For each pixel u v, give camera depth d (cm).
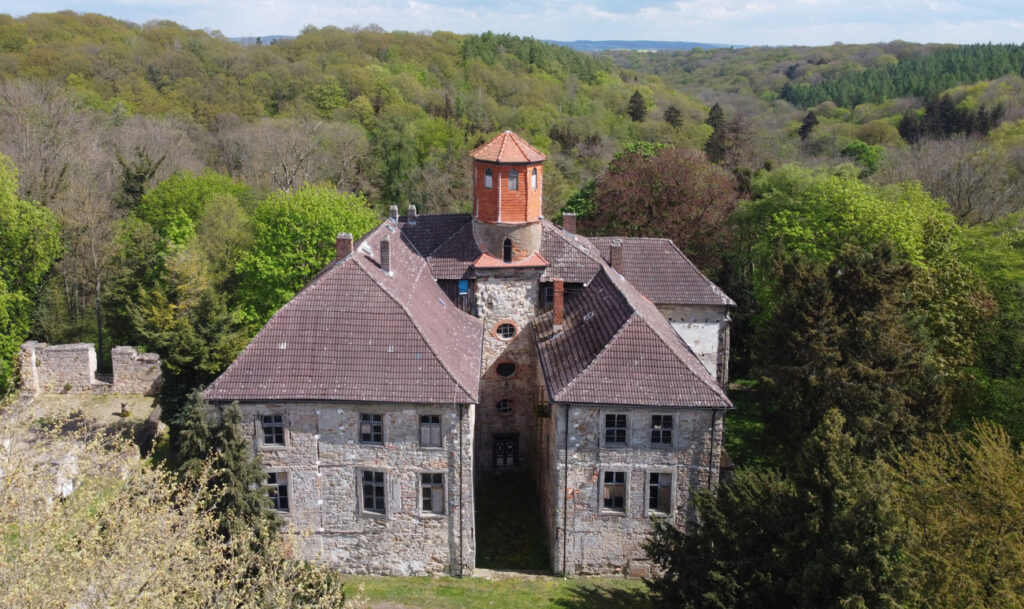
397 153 9906
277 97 11456
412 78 12581
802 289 4112
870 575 2342
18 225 5472
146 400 5506
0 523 2191
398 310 3606
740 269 6825
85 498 2461
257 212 6191
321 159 9575
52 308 6494
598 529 3622
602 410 3484
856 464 2514
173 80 11012
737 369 6531
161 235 6769
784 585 2566
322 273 4025
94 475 2739
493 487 4547
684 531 3578
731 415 5538
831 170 7831
